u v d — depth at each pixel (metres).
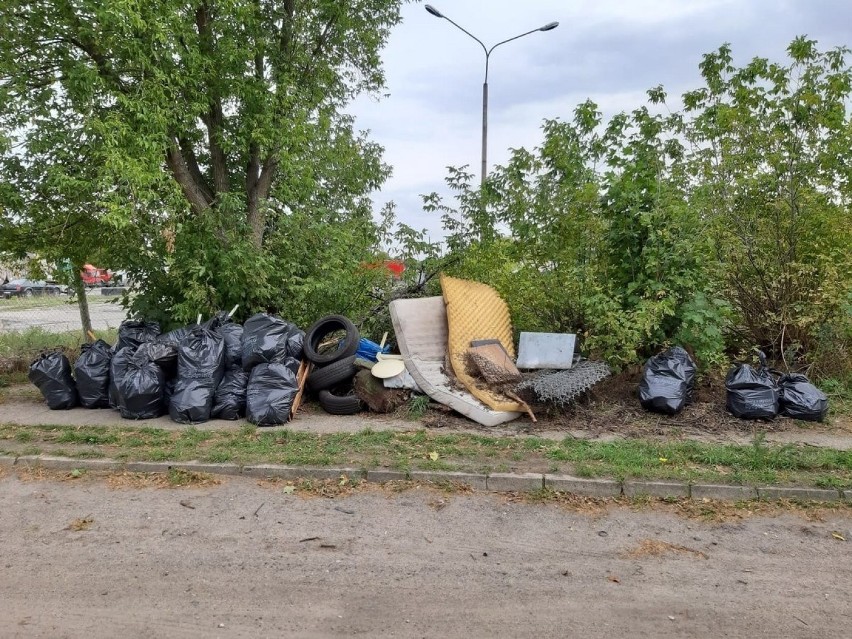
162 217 8.12
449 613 3.26
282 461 5.36
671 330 7.58
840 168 8.81
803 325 7.73
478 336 7.56
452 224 9.25
